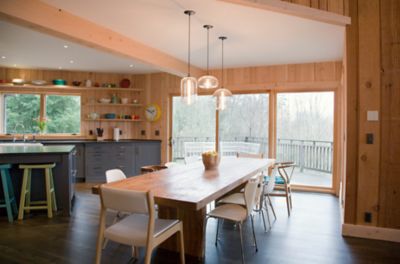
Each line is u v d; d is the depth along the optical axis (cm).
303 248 315
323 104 593
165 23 371
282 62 592
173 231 242
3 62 597
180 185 274
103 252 301
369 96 336
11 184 413
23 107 684
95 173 662
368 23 335
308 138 607
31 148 459
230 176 319
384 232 336
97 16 346
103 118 703
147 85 723
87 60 578
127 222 247
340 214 432
